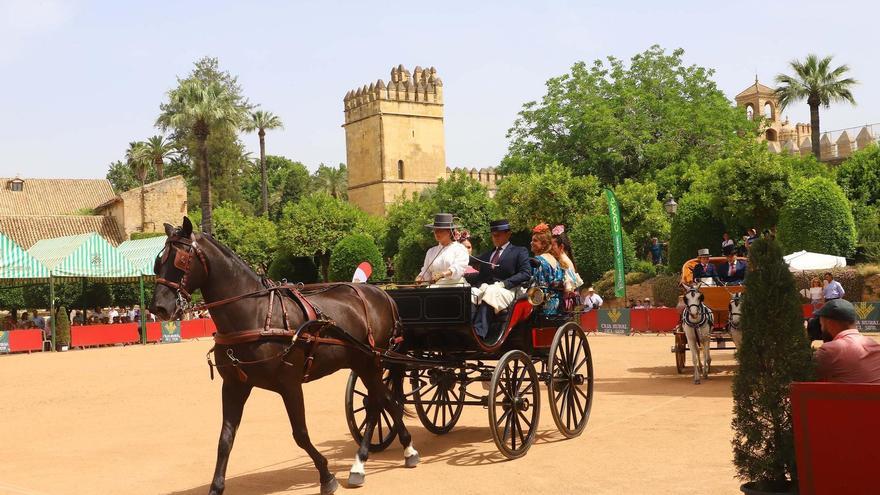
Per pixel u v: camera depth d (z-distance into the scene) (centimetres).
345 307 884
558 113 6550
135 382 2117
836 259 2680
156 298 775
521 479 846
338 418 1361
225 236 6838
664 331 3228
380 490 830
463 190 6041
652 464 891
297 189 11281
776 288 673
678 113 6175
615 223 3206
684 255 4075
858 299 3072
